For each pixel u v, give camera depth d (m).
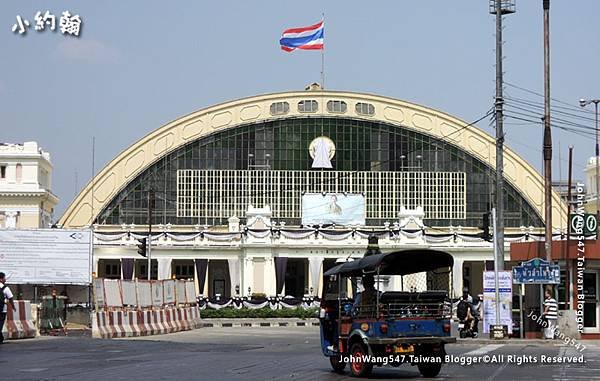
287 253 94.94
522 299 44.38
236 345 39.34
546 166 44.91
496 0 45.19
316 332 56.31
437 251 25.97
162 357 30.89
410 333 25.20
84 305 57.69
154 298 55.72
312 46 96.56
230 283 97.94
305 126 108.19
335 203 105.44
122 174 106.69
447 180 108.19
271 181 107.12
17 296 62.44
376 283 26.72
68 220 105.56
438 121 108.50
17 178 107.38
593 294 44.56
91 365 27.34
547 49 45.41
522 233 101.50
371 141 108.31
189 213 106.56
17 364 27.62
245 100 107.69
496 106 45.09
